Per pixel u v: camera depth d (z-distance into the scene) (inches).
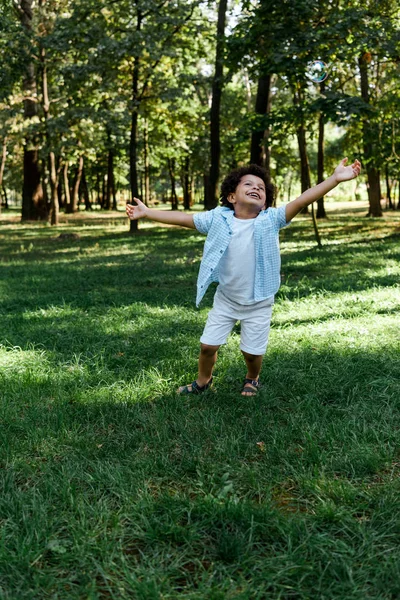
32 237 861.2
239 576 91.6
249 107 1191.6
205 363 169.0
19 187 1920.5
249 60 573.3
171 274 433.4
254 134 669.3
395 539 99.0
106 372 195.3
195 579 91.1
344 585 87.7
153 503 110.7
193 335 243.6
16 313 301.7
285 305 295.6
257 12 537.0
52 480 119.5
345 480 119.3
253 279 159.8
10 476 121.7
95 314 296.7
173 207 1836.9
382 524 102.4
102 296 346.3
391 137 673.6
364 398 165.8
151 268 466.3
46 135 1024.9
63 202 2149.4
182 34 863.1
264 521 104.6
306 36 509.7
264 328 165.3
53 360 212.8
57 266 502.9
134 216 166.4
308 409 157.1
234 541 97.0
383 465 125.5
